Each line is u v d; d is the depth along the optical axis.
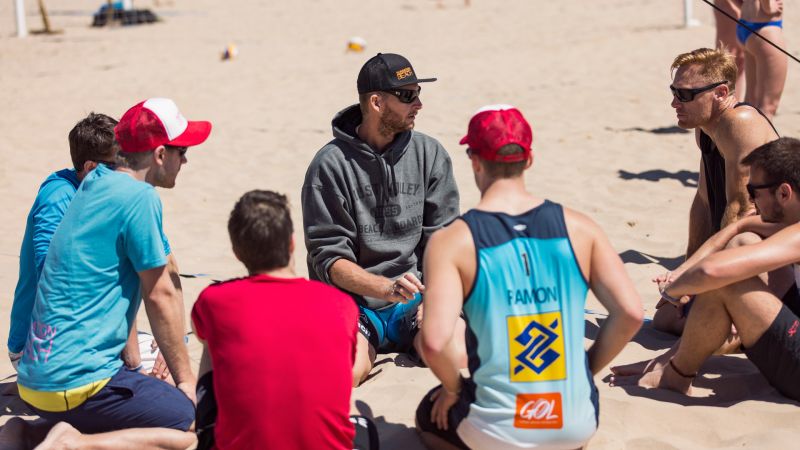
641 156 31.00
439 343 10.23
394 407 13.62
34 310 12.28
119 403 12.19
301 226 24.83
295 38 69.31
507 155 10.72
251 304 10.57
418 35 67.25
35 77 54.31
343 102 43.28
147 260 12.12
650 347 16.02
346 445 10.87
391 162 14.90
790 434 12.21
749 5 29.27
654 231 23.05
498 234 10.51
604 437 12.27
